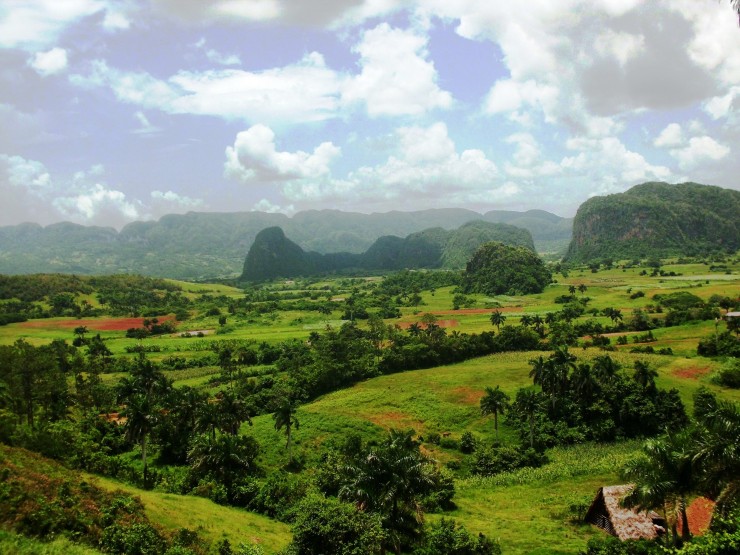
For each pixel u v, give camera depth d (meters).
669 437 36.53
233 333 171.00
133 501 40.94
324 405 98.00
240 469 61.25
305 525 34.28
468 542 40.84
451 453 77.75
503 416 87.62
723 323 133.38
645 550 36.47
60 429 61.81
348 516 34.81
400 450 41.09
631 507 37.44
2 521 30.27
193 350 142.62
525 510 56.03
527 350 133.75
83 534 32.75
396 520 37.44
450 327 163.38
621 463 66.50
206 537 40.09
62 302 198.12
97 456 59.72
